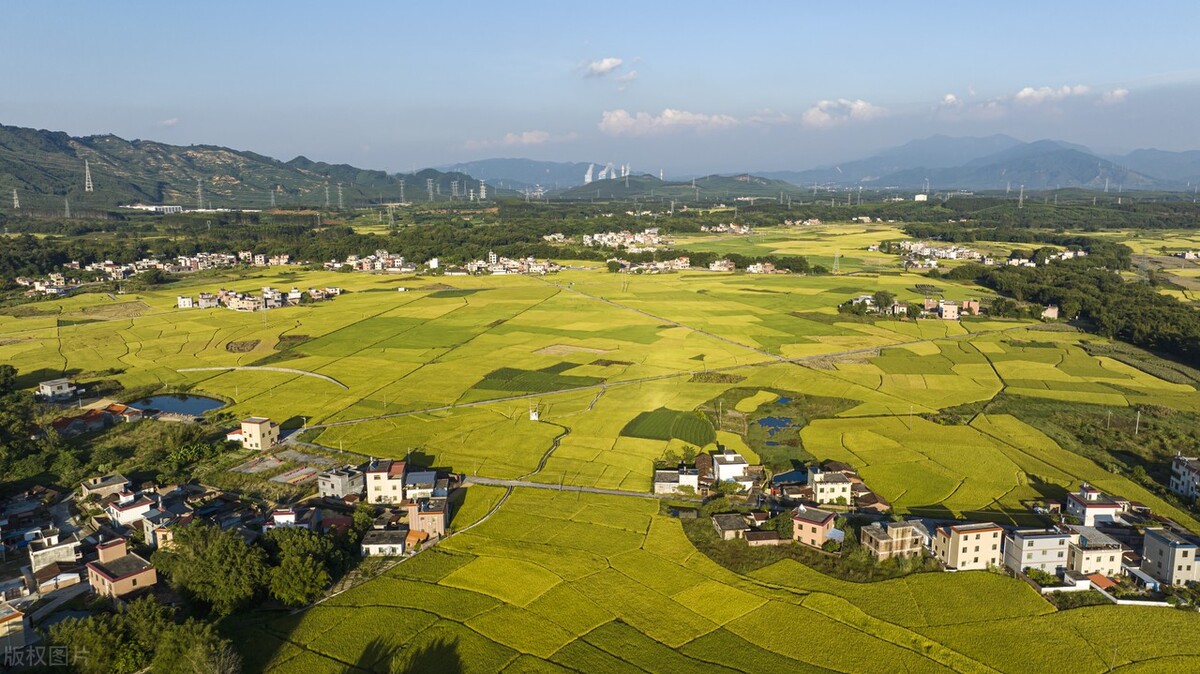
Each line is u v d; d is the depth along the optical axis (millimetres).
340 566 102562
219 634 86750
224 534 101875
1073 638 87562
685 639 87312
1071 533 108125
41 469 141500
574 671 81125
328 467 142625
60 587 100812
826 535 110000
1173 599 94875
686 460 144375
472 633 88125
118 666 81375
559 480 135875
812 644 86250
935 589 98000
